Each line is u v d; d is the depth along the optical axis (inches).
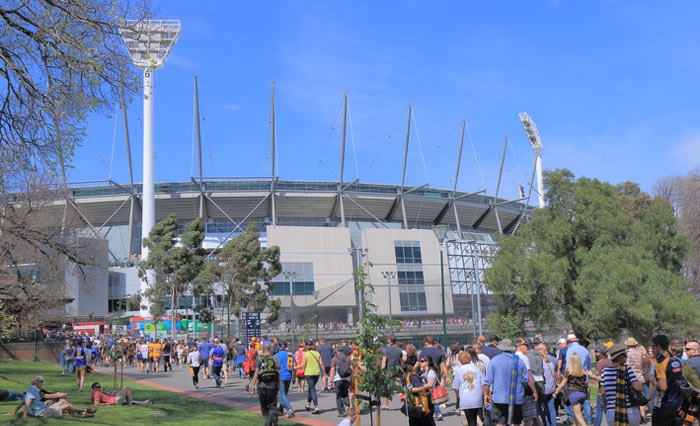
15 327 1133.7
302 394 839.1
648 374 474.9
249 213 4259.4
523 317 1362.0
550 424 484.7
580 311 1302.9
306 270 3690.9
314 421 587.8
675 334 1253.7
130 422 558.9
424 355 522.9
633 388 340.2
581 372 444.1
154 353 1378.0
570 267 1328.7
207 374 1141.7
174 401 745.6
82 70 513.3
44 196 1082.1
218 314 3344.0
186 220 4399.6
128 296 2876.5
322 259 3754.9
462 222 4990.2
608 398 364.5
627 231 1355.8
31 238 1000.2
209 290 2630.4
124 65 536.1
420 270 3961.6
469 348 503.8
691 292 1692.9
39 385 579.5
